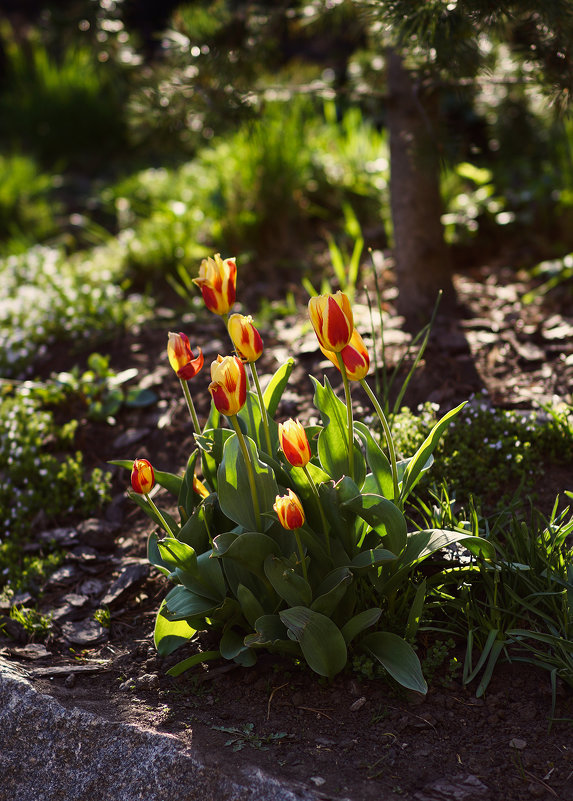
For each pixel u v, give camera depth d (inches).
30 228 240.5
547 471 111.7
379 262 180.1
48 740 82.7
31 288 187.2
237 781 72.9
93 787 78.5
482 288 162.9
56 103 313.6
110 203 242.8
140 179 238.8
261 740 78.8
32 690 86.4
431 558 95.4
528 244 184.2
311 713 82.4
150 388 150.5
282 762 75.7
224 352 154.4
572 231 178.1
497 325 145.1
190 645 95.0
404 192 148.9
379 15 107.3
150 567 110.8
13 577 112.4
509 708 81.7
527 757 75.8
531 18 111.7
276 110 207.5
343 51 295.9
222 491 83.9
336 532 84.0
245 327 77.6
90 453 138.5
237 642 88.7
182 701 85.8
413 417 118.6
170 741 78.1
